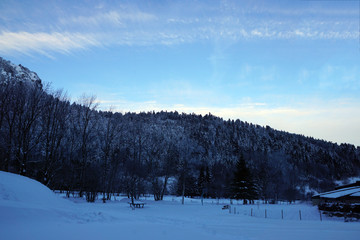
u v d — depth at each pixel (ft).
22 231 28.35
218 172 400.06
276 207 150.82
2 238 24.49
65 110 122.93
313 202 160.86
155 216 68.49
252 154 399.24
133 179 166.40
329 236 43.06
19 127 99.14
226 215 89.81
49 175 112.16
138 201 148.15
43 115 111.14
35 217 36.58
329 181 489.67
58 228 32.50
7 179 52.90
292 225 62.23
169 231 39.11
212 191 319.06
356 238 41.32
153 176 180.04
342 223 70.79
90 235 29.96
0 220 31.58
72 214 44.47
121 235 31.86
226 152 637.71
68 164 150.10
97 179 139.95
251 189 206.80
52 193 61.87
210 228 49.16
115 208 88.79
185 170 191.42
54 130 113.70
